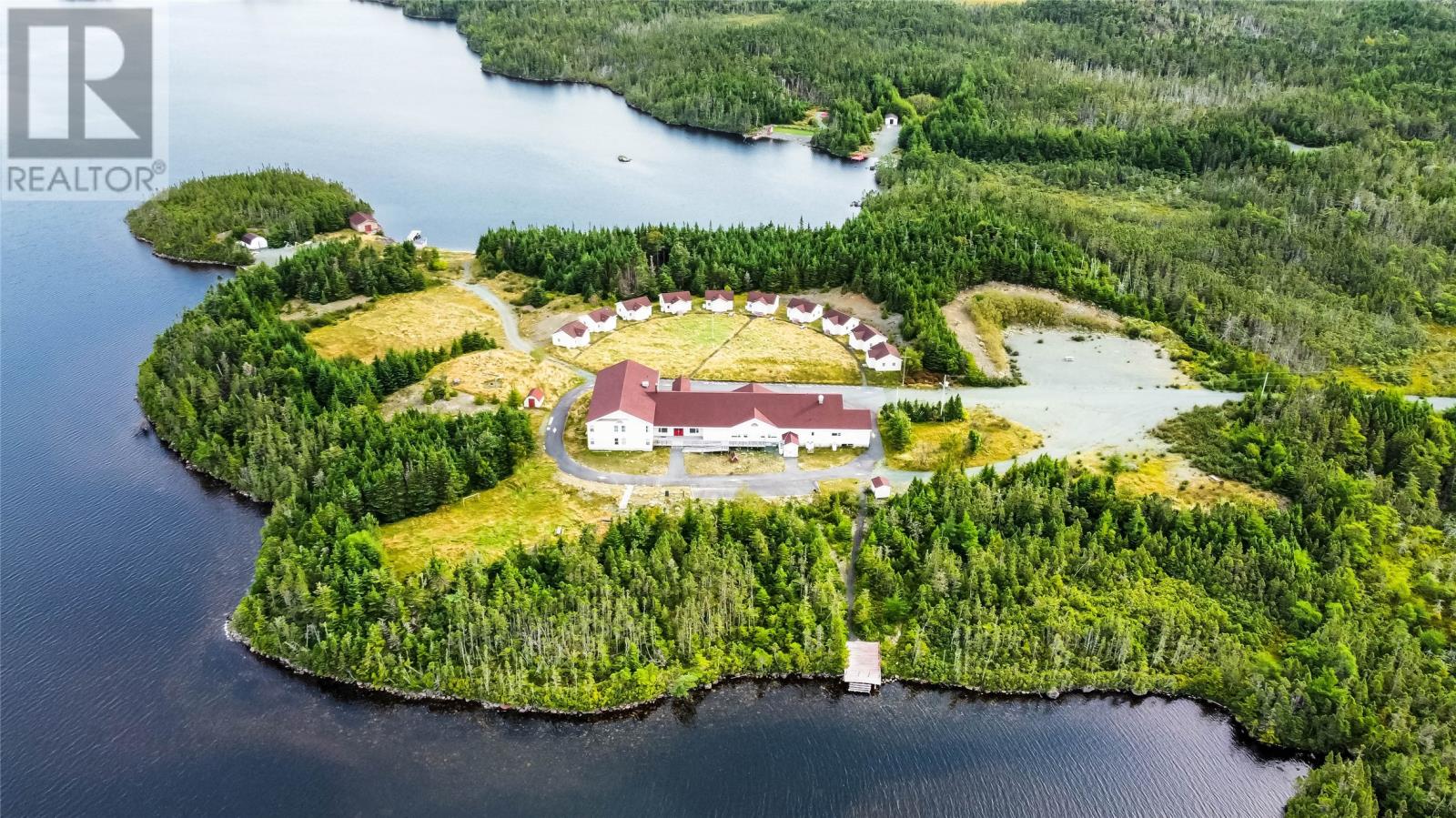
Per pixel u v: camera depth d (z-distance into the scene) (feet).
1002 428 624.18
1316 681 431.84
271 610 463.42
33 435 612.29
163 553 513.86
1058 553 491.31
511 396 634.43
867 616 469.16
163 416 611.88
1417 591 495.00
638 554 478.18
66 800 386.11
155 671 444.14
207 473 577.43
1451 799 380.78
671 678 440.04
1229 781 411.95
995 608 471.21
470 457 552.82
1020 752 420.36
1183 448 605.31
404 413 598.34
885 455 597.11
